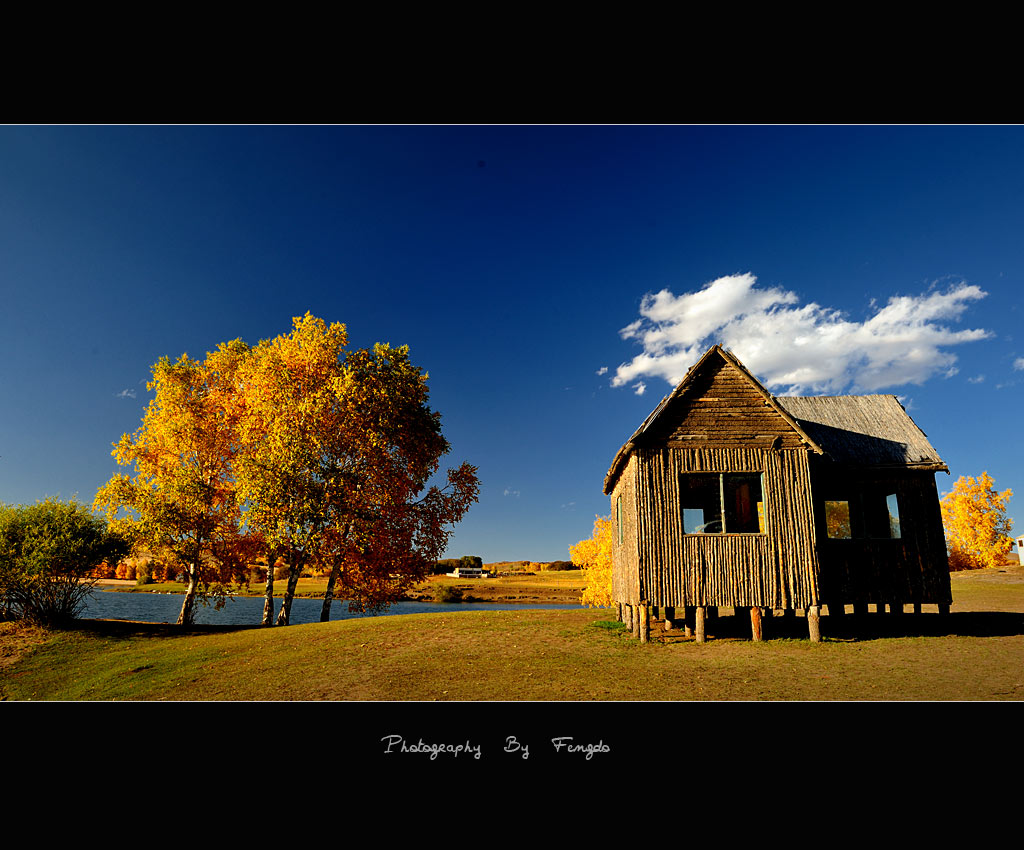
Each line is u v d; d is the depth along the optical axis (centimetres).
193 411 2697
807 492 1602
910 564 1694
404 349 2828
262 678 1391
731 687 1170
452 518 2817
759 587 1555
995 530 4625
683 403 1669
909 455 1748
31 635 2172
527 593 6756
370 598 2666
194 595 2636
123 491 2541
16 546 2262
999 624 1752
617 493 2062
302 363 2602
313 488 2420
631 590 1717
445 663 1424
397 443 2695
